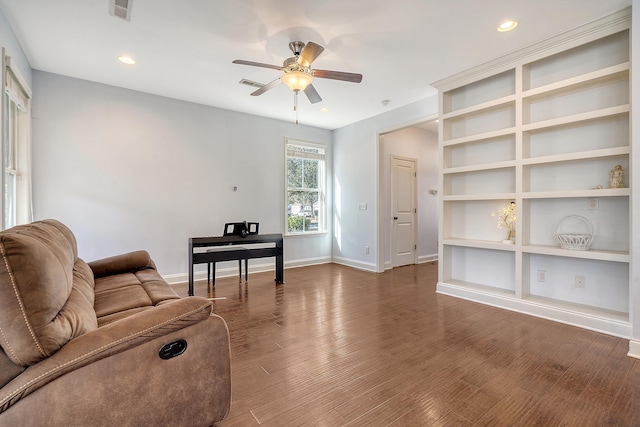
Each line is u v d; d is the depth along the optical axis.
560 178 3.02
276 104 4.61
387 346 2.38
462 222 3.90
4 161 2.39
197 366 1.37
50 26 2.61
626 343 2.41
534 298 3.15
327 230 6.07
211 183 4.70
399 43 2.89
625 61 2.63
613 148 2.51
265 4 2.32
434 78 3.68
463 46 2.95
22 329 1.03
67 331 1.13
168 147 4.32
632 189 2.23
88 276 2.17
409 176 5.92
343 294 3.83
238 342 2.46
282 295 3.78
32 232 1.45
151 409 1.26
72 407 1.10
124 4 2.32
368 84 3.84
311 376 1.96
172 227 4.36
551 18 2.51
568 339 2.49
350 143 5.71
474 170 3.49
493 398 1.73
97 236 3.83
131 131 4.04
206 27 2.63
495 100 3.28
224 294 3.82
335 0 2.28
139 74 3.57
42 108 3.48
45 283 1.10
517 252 3.14
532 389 1.81
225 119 4.83
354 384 1.87
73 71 3.49
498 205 3.56
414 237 6.01
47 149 3.52
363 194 5.45
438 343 2.43
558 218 3.06
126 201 4.02
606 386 1.84
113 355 1.18
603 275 2.83
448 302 3.50
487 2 2.31
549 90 2.90
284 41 2.85
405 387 1.84
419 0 2.28
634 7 2.19
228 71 3.49
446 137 3.81
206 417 1.41
